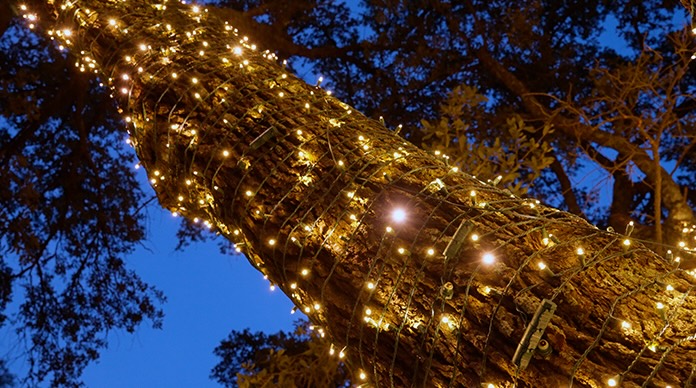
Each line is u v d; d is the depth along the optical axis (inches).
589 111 357.1
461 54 439.5
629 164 298.5
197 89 109.6
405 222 82.1
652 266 73.7
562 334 68.0
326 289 84.1
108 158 442.6
